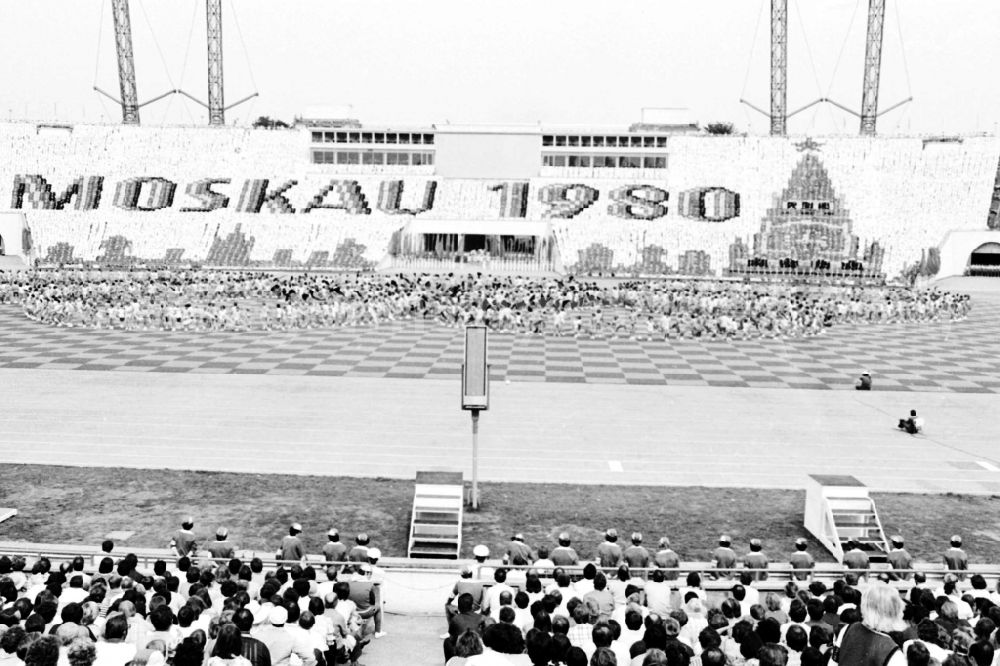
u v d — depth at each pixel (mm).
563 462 28672
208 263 99375
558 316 57062
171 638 11234
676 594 15391
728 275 96875
